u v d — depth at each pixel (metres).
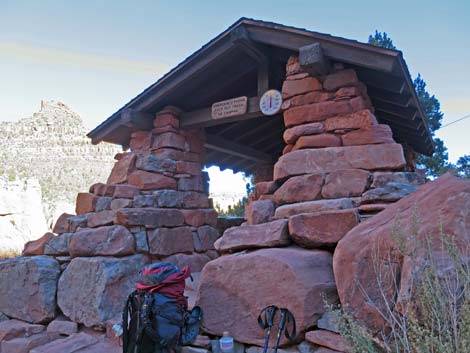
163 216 5.39
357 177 3.91
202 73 5.68
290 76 4.73
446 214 2.26
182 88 5.93
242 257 3.14
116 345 3.92
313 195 4.05
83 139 107.50
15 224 19.61
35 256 5.12
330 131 4.30
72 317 4.49
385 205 3.36
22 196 20.72
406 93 4.72
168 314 2.94
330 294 2.81
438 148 12.25
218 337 3.15
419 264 2.05
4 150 88.94
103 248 4.70
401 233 2.14
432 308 1.75
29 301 4.77
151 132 6.26
